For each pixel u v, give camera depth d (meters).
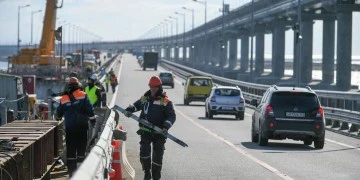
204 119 59.75
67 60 166.00
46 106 38.03
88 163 10.36
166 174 24.11
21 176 16.03
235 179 23.02
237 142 38.06
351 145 37.84
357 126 47.34
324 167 26.92
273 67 175.50
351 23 118.25
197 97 84.50
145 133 19.12
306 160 29.47
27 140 18.05
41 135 19.41
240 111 60.16
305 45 151.75
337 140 41.38
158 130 18.91
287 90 36.25
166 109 19.09
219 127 50.03
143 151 19.17
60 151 25.30
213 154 31.28
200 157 29.92
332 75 150.12
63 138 27.19
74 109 20.30
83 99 20.33
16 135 19.34
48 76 132.00
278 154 31.86
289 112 35.56
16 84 44.66
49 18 138.75
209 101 60.62
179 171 25.02
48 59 136.62
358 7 117.50
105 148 13.45
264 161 28.73
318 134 35.44
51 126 22.70
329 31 151.25
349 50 117.69
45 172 20.55
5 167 14.26
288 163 28.14
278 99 35.91
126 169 21.64
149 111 19.11
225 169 25.77
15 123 24.25
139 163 27.19
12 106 43.53
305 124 35.44
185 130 46.38
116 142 18.53
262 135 35.97
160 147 19.20
